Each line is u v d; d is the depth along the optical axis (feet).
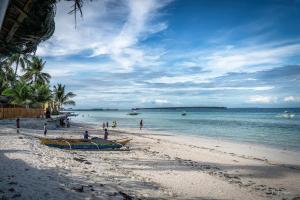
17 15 13.93
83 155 57.06
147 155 64.08
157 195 30.73
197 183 40.24
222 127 178.19
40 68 210.38
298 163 61.72
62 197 22.76
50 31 16.28
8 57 17.62
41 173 30.48
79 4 13.96
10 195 21.29
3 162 34.40
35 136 82.43
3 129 91.15
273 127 180.24
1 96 151.02
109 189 28.50
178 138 108.27
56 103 263.90
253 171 52.47
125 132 130.82
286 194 37.70
